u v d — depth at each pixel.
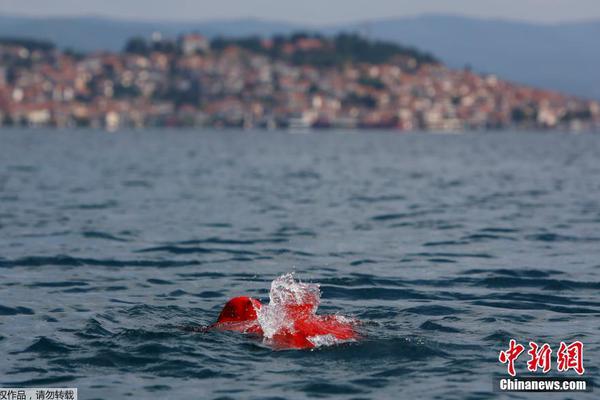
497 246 48.69
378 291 35.81
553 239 51.47
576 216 64.06
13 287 36.19
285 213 65.81
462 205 72.81
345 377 23.98
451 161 167.88
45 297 34.19
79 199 76.19
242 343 26.95
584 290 36.06
